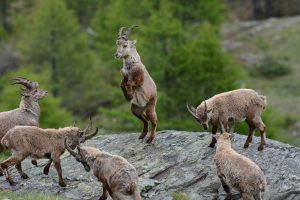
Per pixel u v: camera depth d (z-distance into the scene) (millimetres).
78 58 121625
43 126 87062
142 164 43781
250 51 134750
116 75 95375
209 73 82688
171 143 45875
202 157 43344
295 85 120375
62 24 120438
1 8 175875
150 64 87000
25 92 45469
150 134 46531
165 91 84188
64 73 121688
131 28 44500
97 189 41344
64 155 47000
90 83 122438
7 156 51938
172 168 42875
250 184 35906
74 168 44562
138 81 44531
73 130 41312
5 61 147625
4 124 43844
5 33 157250
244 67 128750
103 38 109688
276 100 113500
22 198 38906
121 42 44094
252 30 143875
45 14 120375
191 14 101438
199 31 96938
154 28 87875
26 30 134625
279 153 42625
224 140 38500
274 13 153375
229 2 161625
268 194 38906
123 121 88000
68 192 41156
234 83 82812
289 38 138625
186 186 40938
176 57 84500
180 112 83250
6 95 87125
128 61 44344
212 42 85000
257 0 154875
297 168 41031
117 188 36094
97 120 110312
